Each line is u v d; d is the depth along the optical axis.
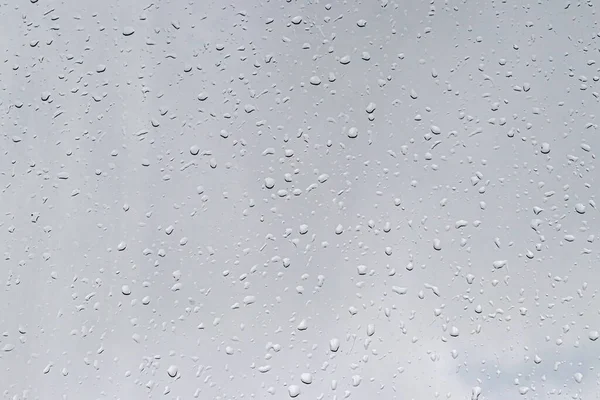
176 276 2.07
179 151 2.19
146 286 2.07
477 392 1.92
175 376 1.95
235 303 2.04
